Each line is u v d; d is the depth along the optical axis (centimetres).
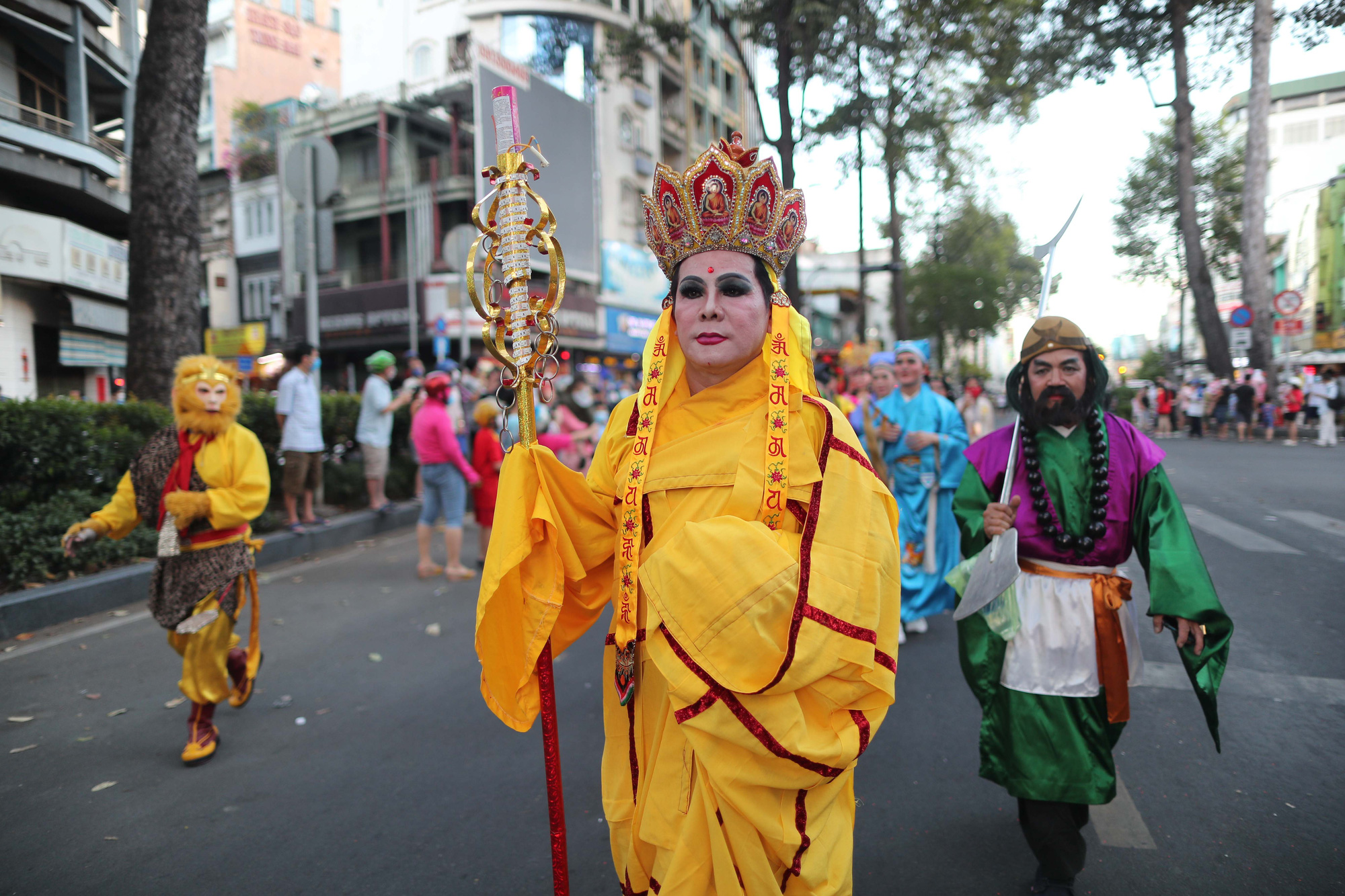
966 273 4053
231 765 359
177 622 347
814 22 1259
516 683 174
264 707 424
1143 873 265
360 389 2827
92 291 1806
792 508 156
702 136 3619
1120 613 248
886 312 6425
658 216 169
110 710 420
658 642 148
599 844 292
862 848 286
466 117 2641
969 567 260
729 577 140
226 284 2980
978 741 371
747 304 161
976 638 256
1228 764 341
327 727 398
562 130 2602
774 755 140
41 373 1838
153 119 839
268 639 540
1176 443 2019
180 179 853
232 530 363
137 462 365
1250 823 295
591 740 381
